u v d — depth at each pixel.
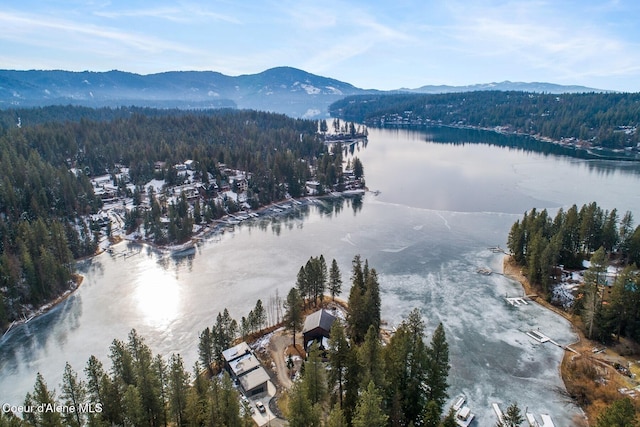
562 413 65.00
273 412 64.25
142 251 137.25
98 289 110.50
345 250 131.75
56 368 79.56
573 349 80.31
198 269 121.62
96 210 165.62
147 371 56.97
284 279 113.38
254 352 79.69
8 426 46.91
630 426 44.41
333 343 58.00
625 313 80.81
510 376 73.44
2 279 99.56
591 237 115.50
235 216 171.00
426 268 116.62
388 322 89.69
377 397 46.12
